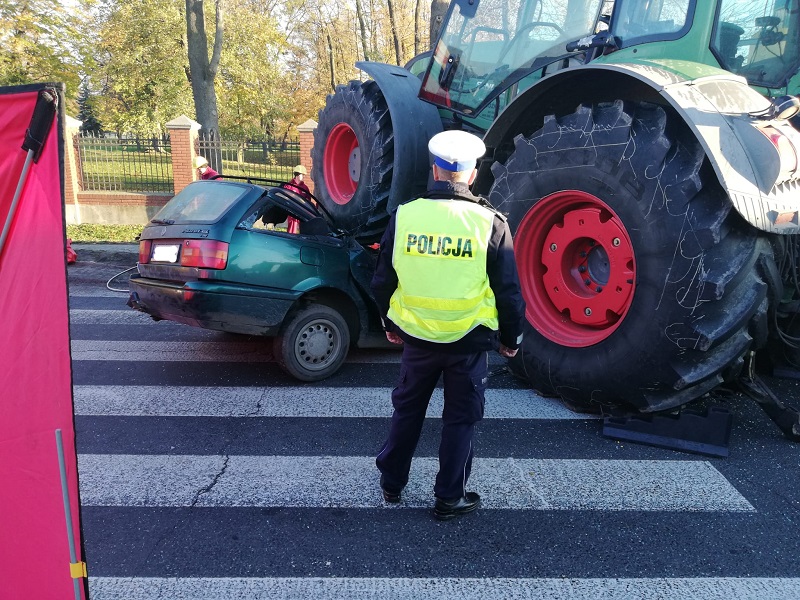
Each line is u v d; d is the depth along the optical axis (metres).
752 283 3.41
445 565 2.64
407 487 3.27
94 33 30.45
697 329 3.38
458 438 2.87
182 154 13.57
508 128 4.55
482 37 5.15
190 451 3.63
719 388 4.07
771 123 3.49
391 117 5.80
